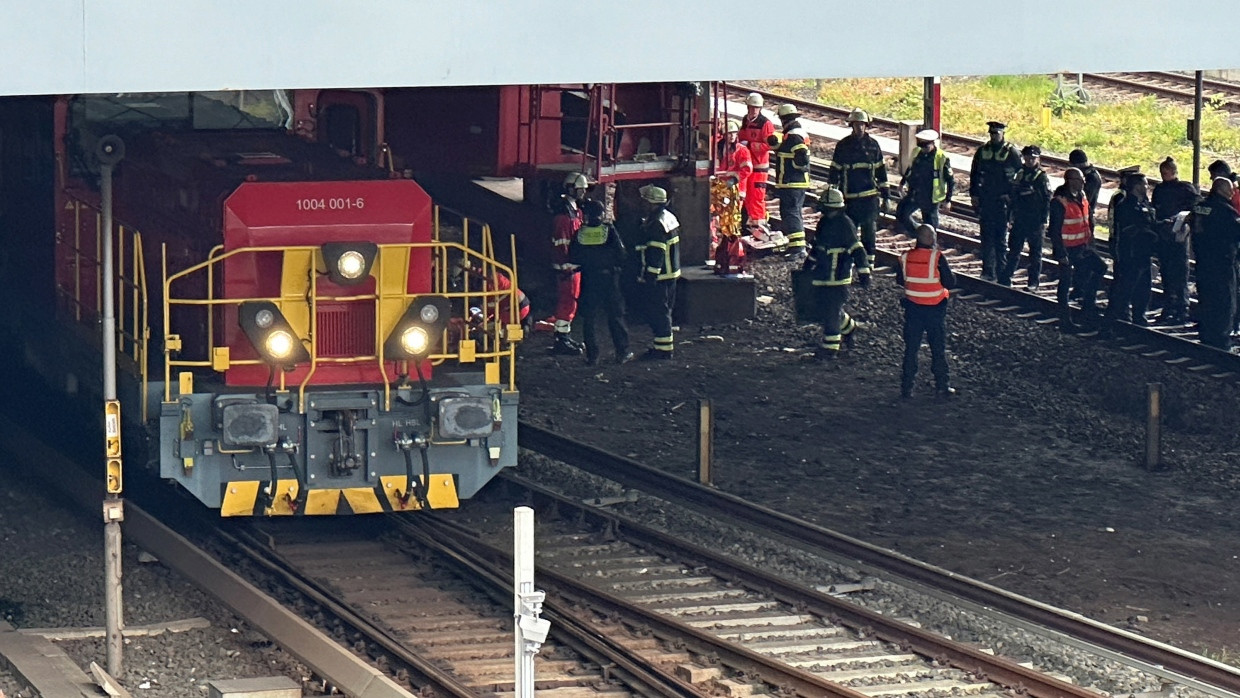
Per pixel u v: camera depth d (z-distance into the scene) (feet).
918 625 59.06
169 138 67.46
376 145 68.90
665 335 94.43
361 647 55.21
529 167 97.71
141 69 50.83
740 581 62.08
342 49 52.54
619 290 93.40
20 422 79.51
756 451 79.77
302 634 55.16
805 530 66.90
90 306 70.08
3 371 80.69
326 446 60.70
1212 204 89.61
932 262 86.02
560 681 52.85
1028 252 107.55
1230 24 59.06
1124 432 82.12
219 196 61.41
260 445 59.06
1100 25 58.59
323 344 61.00
